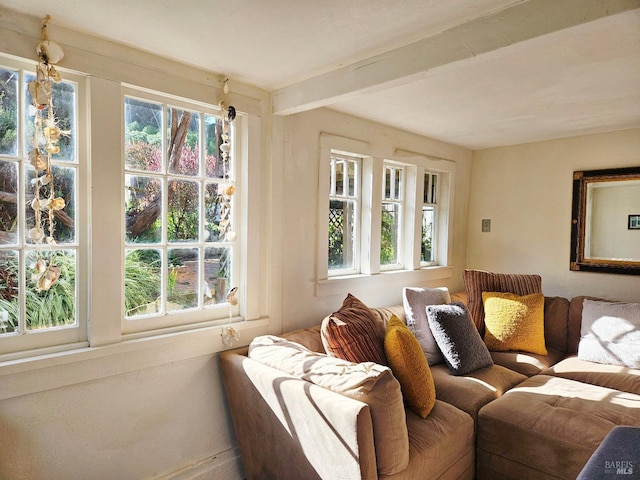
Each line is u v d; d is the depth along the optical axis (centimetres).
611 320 271
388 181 334
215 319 220
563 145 346
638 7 120
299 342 226
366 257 306
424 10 144
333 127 271
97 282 173
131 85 179
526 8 140
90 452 174
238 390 197
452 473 186
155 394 192
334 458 149
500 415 200
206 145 214
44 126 162
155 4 140
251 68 200
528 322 295
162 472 196
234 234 219
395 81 178
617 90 227
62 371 163
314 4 140
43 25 154
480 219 398
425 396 192
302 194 254
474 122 299
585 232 332
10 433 154
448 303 290
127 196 187
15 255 158
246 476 206
